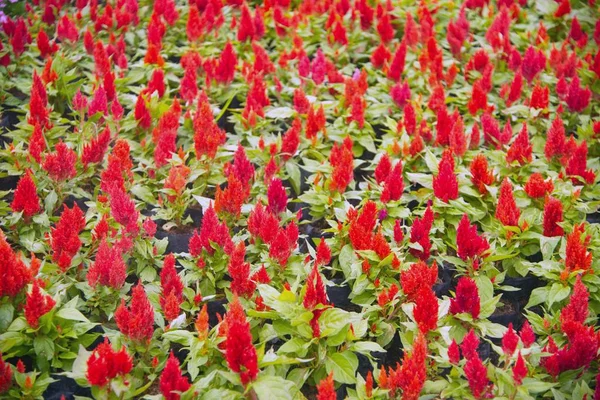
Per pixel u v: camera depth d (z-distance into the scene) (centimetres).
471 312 146
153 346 142
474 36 234
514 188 176
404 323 144
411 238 157
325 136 189
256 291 150
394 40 237
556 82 212
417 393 132
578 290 145
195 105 198
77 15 230
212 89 204
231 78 204
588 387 141
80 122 187
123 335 142
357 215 164
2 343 136
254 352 130
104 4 253
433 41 212
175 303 142
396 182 166
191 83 194
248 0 257
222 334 138
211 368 140
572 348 140
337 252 163
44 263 149
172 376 130
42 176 170
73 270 154
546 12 242
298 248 165
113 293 149
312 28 234
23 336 138
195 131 183
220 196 162
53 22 230
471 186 173
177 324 142
